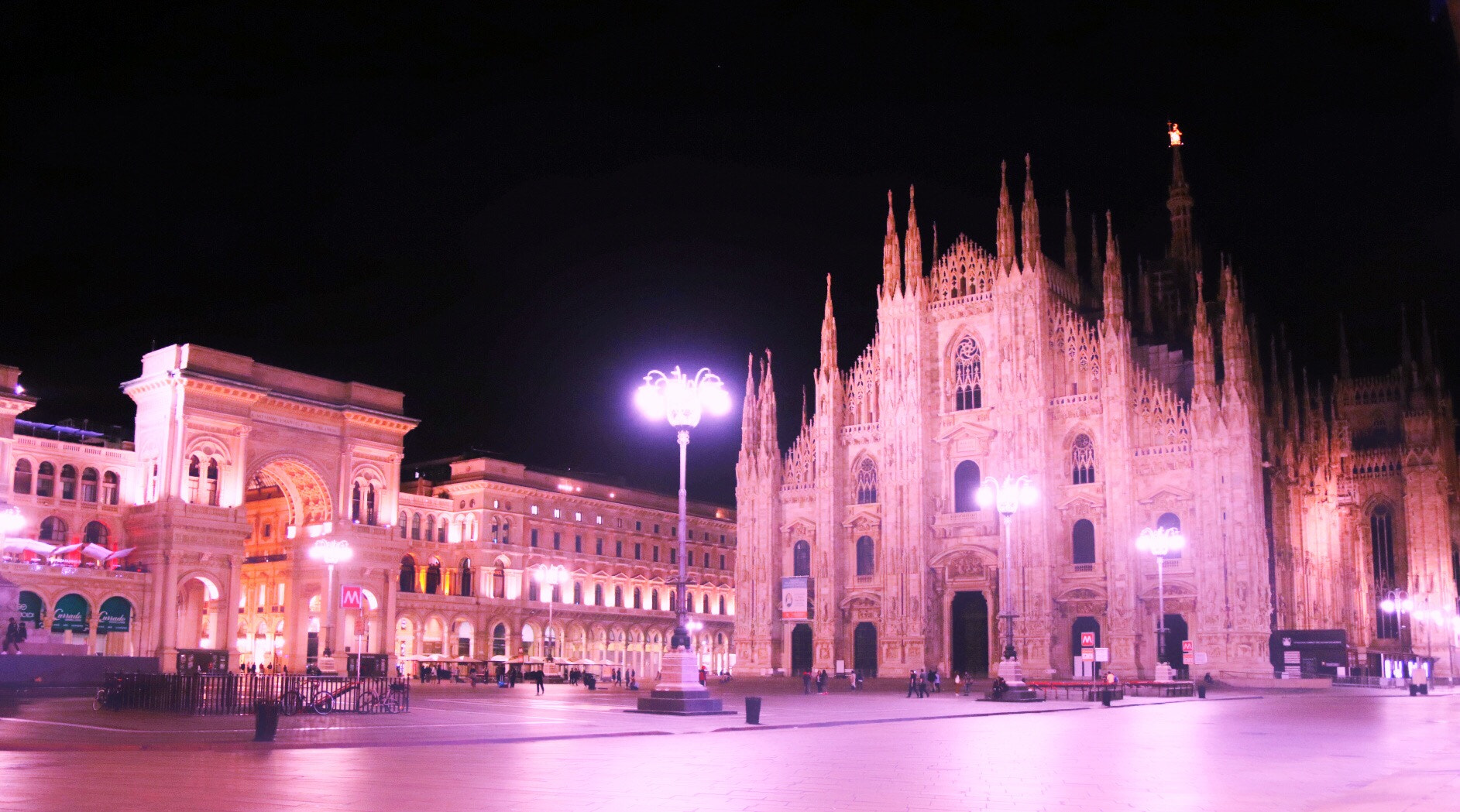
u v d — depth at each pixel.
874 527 111.19
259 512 127.12
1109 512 97.94
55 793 21.39
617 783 24.05
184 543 103.00
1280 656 94.00
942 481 107.88
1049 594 99.25
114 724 40.19
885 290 113.00
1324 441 124.81
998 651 101.44
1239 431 93.75
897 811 20.16
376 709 50.25
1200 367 96.31
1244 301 122.56
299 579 116.94
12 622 69.94
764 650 113.94
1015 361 104.00
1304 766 28.58
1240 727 45.22
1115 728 44.44
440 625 128.00
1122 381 99.19
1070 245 122.12
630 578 149.38
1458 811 19.42
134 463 107.38
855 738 38.78
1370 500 134.12
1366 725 45.81
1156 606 95.88
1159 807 20.75
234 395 107.81
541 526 140.50
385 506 120.44
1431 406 135.75
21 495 100.12
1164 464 97.00
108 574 99.69
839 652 110.25
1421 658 115.38
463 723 43.72
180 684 47.19
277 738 34.66
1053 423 103.12
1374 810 19.56
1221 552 93.06
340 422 117.56
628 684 98.75
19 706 51.62
